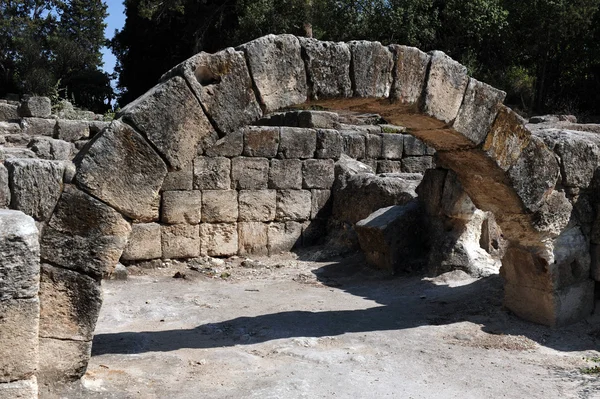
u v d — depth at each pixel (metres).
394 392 5.55
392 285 9.86
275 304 8.78
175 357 6.36
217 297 9.27
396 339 7.05
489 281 8.98
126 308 8.51
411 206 10.82
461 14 26.45
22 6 38.19
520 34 27.73
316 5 27.75
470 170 7.53
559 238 7.47
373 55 6.35
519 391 5.61
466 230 10.01
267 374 5.92
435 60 6.66
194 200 11.71
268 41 5.93
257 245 12.43
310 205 13.00
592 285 7.77
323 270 11.28
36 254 4.43
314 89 6.13
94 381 5.49
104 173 5.25
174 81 5.54
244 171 12.21
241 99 5.83
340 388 5.60
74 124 15.16
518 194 7.19
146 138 5.43
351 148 15.83
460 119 6.86
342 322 7.77
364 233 10.91
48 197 5.08
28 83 32.72
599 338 7.12
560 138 7.64
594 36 28.00
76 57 35.84
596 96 28.30
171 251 11.53
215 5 30.41
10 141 14.31
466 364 6.29
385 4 26.84
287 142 12.66
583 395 5.49
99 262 5.25
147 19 32.06
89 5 39.78
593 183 7.74
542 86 27.59
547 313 7.45
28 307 4.42
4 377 4.37
